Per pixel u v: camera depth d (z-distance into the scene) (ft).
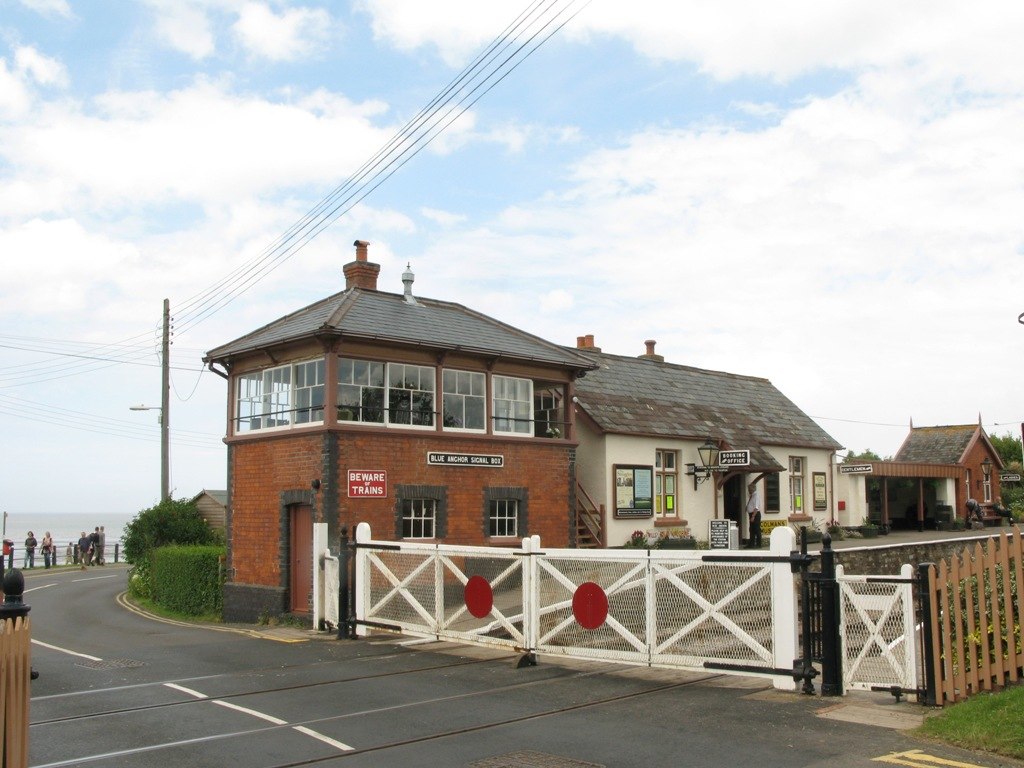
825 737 25.88
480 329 68.33
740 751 24.66
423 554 44.78
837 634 31.37
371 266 69.92
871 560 59.88
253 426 63.41
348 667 38.88
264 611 59.52
